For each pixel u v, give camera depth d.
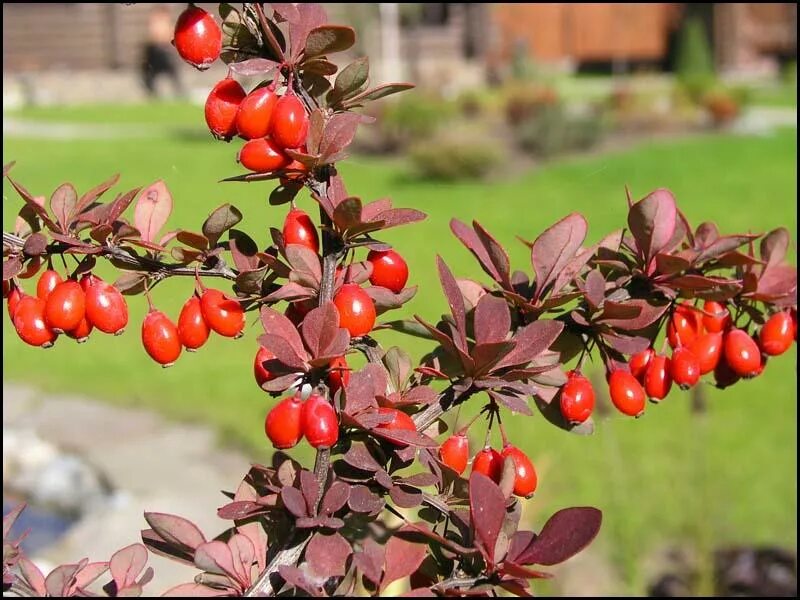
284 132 1.31
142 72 23.55
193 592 1.29
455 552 1.36
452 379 1.57
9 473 5.43
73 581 1.34
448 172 13.70
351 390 1.35
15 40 23.38
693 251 1.66
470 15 26.58
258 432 5.83
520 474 1.49
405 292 1.48
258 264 1.48
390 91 1.43
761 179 13.34
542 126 15.84
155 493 5.06
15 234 1.51
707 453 5.18
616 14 29.81
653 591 4.01
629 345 1.59
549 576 1.22
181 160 13.90
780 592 3.97
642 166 14.62
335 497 1.29
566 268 1.60
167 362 1.47
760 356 1.73
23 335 1.48
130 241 1.46
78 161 13.87
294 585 1.25
